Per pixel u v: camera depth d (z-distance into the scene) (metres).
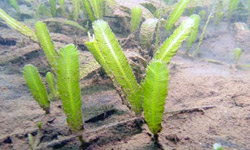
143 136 0.21
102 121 0.24
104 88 0.32
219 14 0.63
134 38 0.46
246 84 0.30
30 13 0.74
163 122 0.23
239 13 0.73
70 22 0.51
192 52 0.53
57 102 0.28
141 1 0.51
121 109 0.26
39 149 0.20
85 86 0.33
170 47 0.22
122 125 0.22
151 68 0.16
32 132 0.23
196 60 0.47
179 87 0.31
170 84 0.32
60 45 0.43
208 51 0.53
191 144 0.19
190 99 0.28
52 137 0.22
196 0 0.59
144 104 0.18
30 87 0.23
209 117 0.23
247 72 0.40
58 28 0.53
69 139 0.21
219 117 0.23
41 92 0.24
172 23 0.43
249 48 0.52
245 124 0.22
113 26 0.52
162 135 0.21
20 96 0.31
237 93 0.28
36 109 0.27
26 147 0.21
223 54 0.51
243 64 0.44
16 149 0.20
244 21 0.72
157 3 0.59
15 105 0.28
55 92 0.29
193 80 0.33
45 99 0.25
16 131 0.23
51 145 0.20
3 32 0.57
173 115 0.24
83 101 0.29
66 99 0.18
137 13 0.40
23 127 0.23
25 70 0.23
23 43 0.49
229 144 0.19
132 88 0.21
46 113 0.26
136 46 0.42
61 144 0.20
